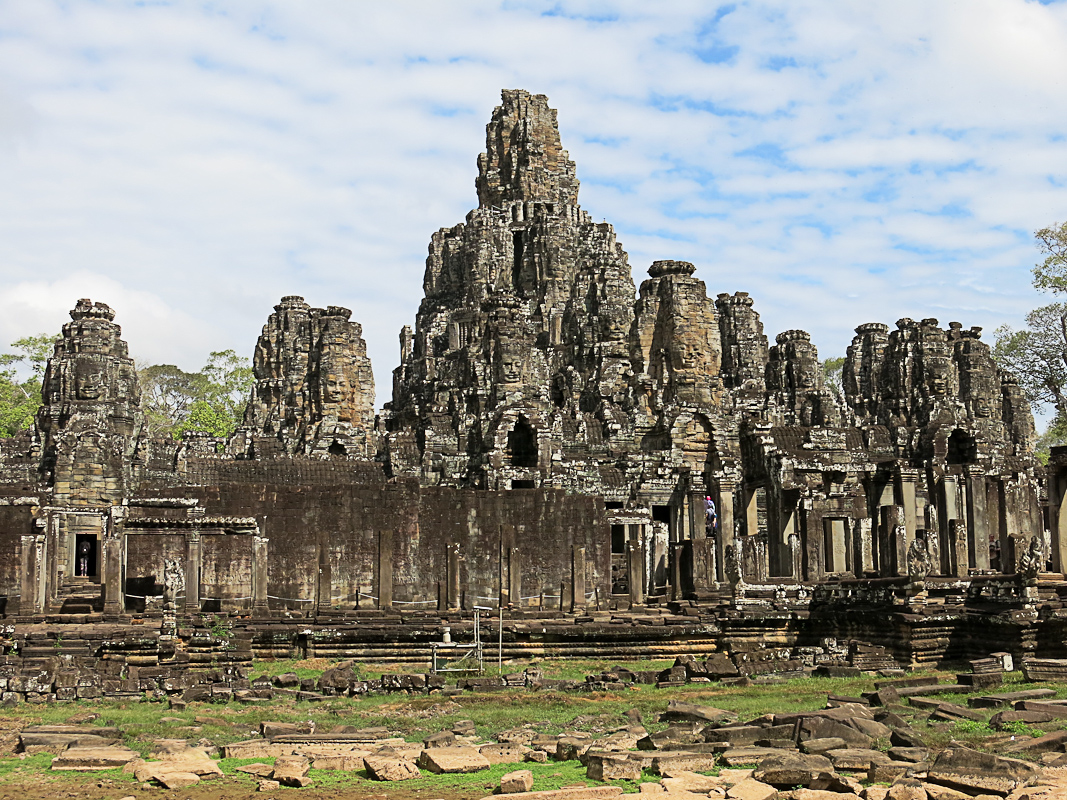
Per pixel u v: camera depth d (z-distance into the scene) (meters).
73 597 49.12
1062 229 90.38
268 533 49.06
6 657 35.22
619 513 52.44
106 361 62.12
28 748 23.83
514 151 108.50
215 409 115.38
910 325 81.88
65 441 50.59
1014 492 63.00
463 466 63.00
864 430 75.50
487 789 20.42
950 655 39.66
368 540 49.72
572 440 65.56
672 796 19.14
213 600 48.12
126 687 32.44
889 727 24.52
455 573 48.03
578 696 32.78
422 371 96.31
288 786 20.88
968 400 89.81
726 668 35.94
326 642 40.88
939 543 58.41
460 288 102.81
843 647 40.09
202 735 25.97
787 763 20.80
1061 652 38.50
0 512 47.88
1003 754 22.05
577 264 100.12
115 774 21.77
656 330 70.50
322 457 65.62
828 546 57.94
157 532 44.94
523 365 64.25
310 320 82.31
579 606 47.72
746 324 103.31
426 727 27.27
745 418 58.06
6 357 103.62
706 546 50.62
